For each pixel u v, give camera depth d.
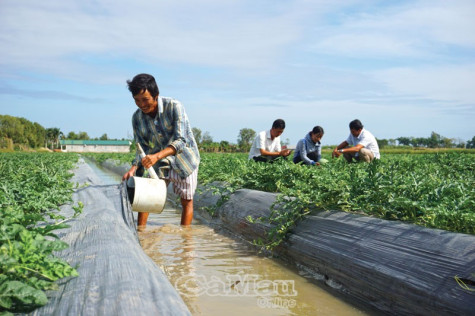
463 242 2.79
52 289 2.17
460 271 2.59
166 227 5.91
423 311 2.68
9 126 101.12
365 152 8.68
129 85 4.91
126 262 2.52
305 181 5.48
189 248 4.79
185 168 5.51
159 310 1.95
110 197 5.00
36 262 2.17
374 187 4.16
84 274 2.36
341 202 4.12
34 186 5.06
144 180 4.98
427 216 3.25
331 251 3.65
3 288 1.93
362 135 8.92
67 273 2.19
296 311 3.02
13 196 4.34
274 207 4.98
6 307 1.90
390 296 2.95
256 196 5.74
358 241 3.48
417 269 2.85
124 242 3.01
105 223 3.58
